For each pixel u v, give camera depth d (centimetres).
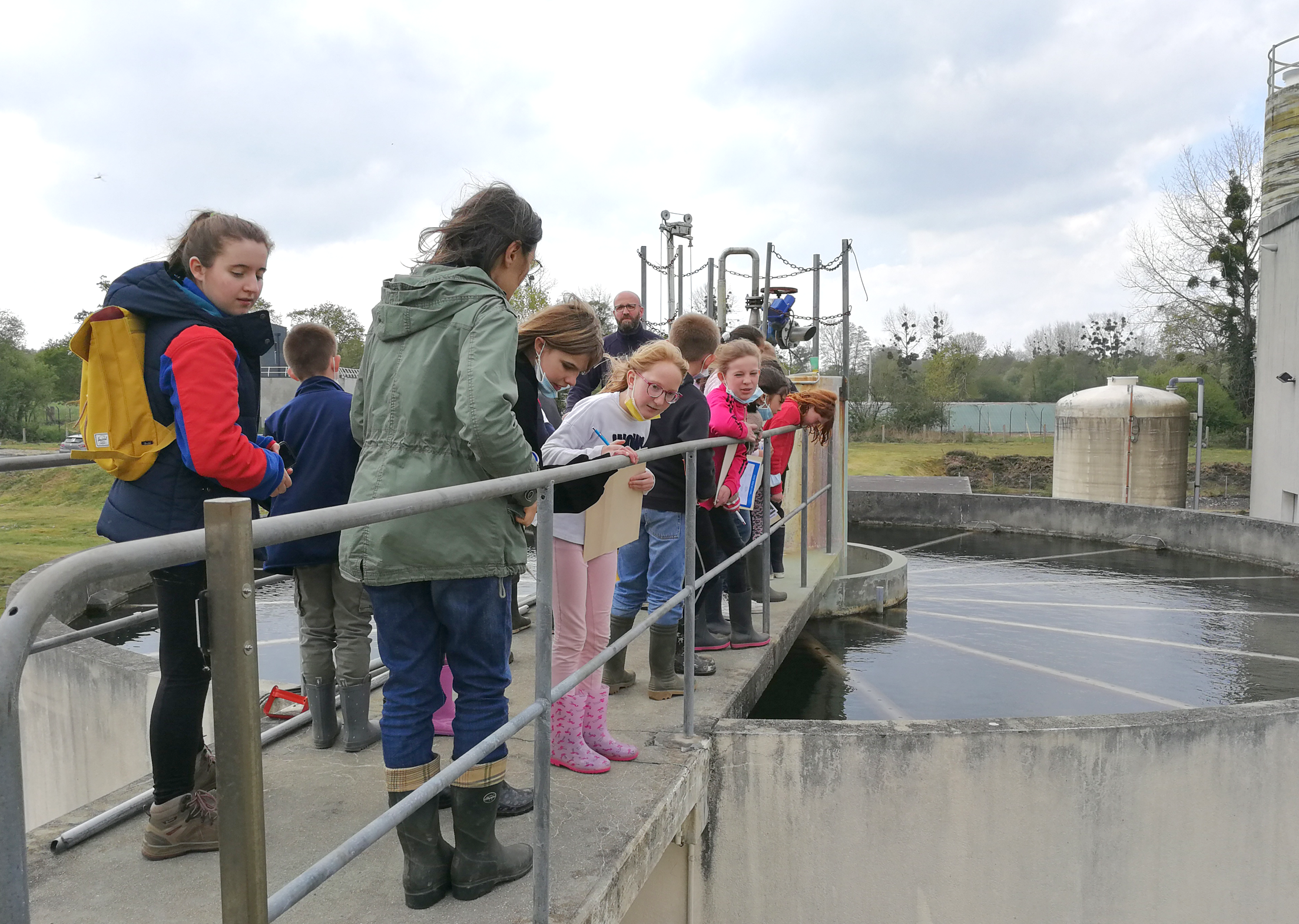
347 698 319
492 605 217
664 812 284
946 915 379
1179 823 385
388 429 212
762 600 569
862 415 4956
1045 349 8056
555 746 308
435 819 219
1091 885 383
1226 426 4191
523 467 201
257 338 234
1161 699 639
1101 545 1419
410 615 215
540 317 253
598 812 274
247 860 119
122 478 227
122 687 482
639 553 391
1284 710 396
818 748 368
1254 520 1237
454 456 207
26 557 941
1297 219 1716
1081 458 2475
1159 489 2411
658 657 389
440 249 227
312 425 315
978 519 1551
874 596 876
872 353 6262
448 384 207
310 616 321
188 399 215
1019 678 689
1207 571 1195
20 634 83
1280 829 392
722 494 427
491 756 220
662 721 368
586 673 228
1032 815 377
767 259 1261
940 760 371
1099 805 379
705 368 425
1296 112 1867
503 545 215
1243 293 4088
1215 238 4119
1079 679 686
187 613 231
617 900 240
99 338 218
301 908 216
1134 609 934
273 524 120
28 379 3309
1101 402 2444
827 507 890
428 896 216
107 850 244
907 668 713
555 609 298
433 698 219
